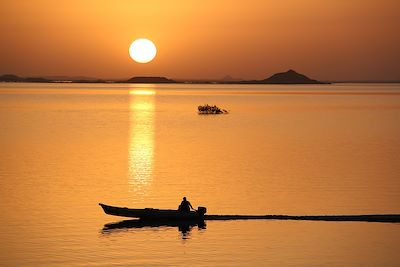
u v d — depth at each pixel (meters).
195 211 80.31
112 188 98.81
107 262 62.97
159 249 67.75
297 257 65.44
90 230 74.81
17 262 62.66
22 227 75.06
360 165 122.69
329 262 64.00
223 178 107.81
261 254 66.31
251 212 84.31
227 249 68.06
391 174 112.00
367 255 66.31
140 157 133.75
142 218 80.62
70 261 63.16
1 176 108.38
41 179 105.62
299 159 131.12
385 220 80.06
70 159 129.75
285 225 77.81
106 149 148.00
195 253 66.44
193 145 157.62
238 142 164.88
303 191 97.12
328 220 80.25
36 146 153.12
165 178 107.56
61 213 82.19
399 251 67.62
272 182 104.25
